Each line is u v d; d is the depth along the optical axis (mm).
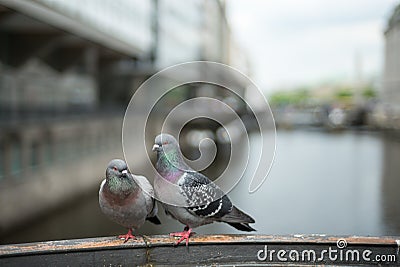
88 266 3434
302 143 22047
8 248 3359
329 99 43875
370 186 11883
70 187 14453
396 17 23281
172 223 7836
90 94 31969
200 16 24547
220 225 7656
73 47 25438
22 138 11820
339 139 24125
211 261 3531
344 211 9320
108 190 3365
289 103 44312
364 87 39188
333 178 12922
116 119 21609
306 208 9492
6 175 10789
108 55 31219
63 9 17172
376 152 18656
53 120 14898
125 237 3564
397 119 26688
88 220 11070
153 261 3521
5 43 19344
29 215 11266
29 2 14109
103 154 19266
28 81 22312
